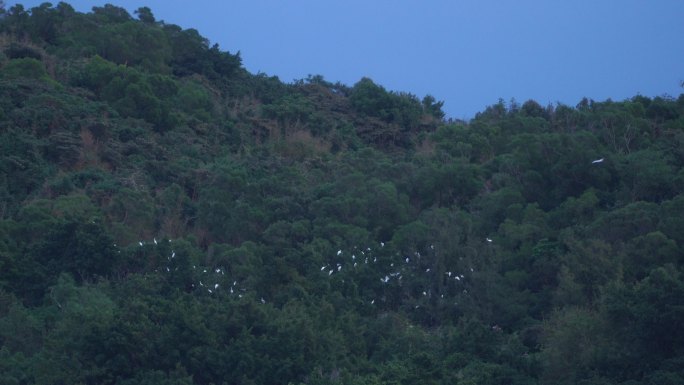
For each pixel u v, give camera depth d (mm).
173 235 74000
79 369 50594
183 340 52125
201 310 54625
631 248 59969
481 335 54438
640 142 81750
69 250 64812
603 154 74188
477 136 95125
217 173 82188
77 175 82375
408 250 69562
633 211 64125
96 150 87688
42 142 86000
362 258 67375
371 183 78000
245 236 73312
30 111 89438
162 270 63125
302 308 57156
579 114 93500
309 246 67125
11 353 56500
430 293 65000
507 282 64250
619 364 47625
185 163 88250
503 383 50406
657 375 44844
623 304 48562
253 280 62656
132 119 95812
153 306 54844
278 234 71188
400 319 61094
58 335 53719
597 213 68812
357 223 73688
